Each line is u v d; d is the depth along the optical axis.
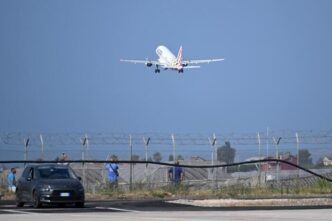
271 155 149.00
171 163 142.25
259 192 138.50
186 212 87.69
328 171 154.25
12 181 140.75
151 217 78.81
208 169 162.25
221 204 104.38
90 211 91.06
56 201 97.75
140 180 152.25
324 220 75.00
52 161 129.88
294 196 129.00
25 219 76.62
